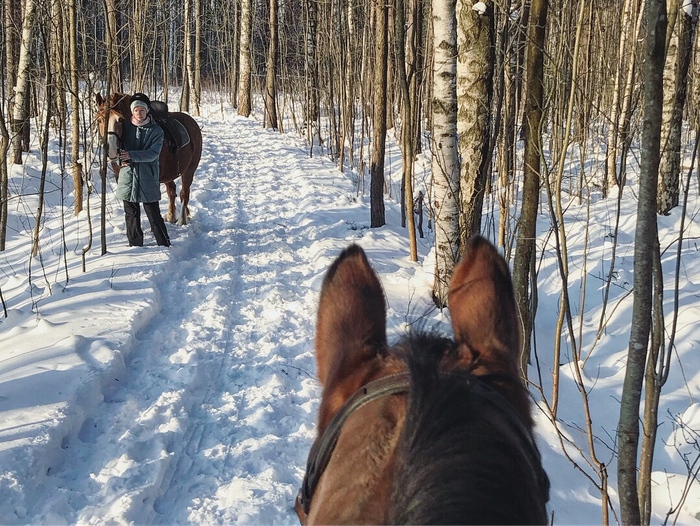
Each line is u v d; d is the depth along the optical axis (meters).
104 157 8.41
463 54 6.81
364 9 17.80
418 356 1.14
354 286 1.64
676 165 11.38
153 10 18.78
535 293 5.14
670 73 11.01
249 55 30.84
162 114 9.72
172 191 10.59
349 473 1.10
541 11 4.64
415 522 0.89
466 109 6.86
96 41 11.40
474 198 6.96
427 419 1.01
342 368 1.44
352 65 17.45
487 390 1.19
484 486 0.91
